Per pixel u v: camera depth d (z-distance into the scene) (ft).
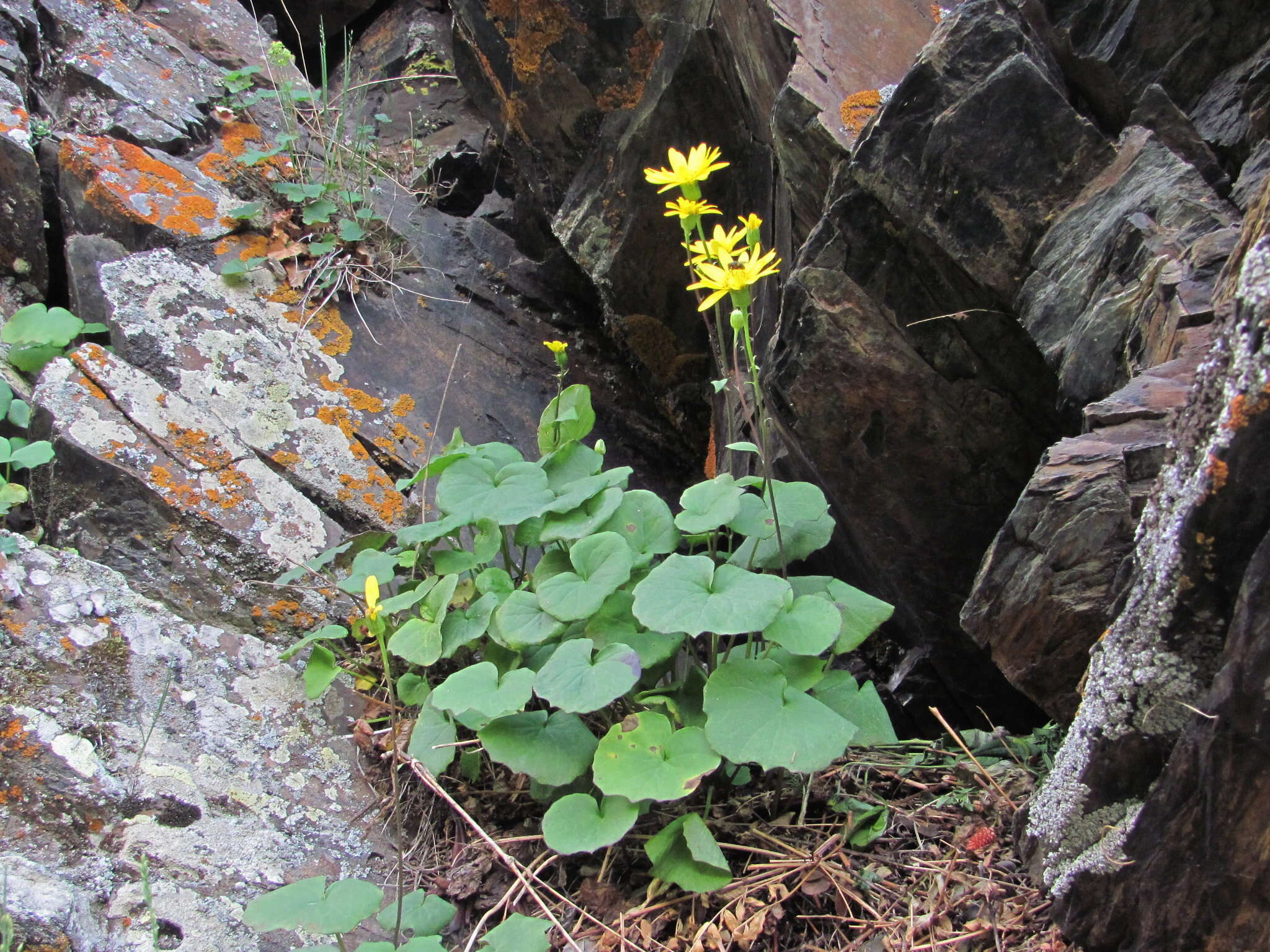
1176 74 1.97
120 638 2.02
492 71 3.28
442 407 2.93
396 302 3.16
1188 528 1.28
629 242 3.16
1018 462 2.21
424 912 1.68
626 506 2.05
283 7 5.19
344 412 2.80
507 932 1.62
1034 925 1.64
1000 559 1.73
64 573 2.05
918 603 2.39
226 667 2.11
